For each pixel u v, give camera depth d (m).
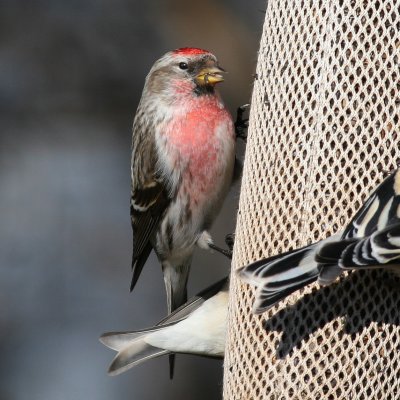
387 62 8.52
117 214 18.69
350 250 6.86
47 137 18.61
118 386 17.98
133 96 18.80
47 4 18.72
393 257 6.77
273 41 8.89
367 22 8.52
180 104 11.42
